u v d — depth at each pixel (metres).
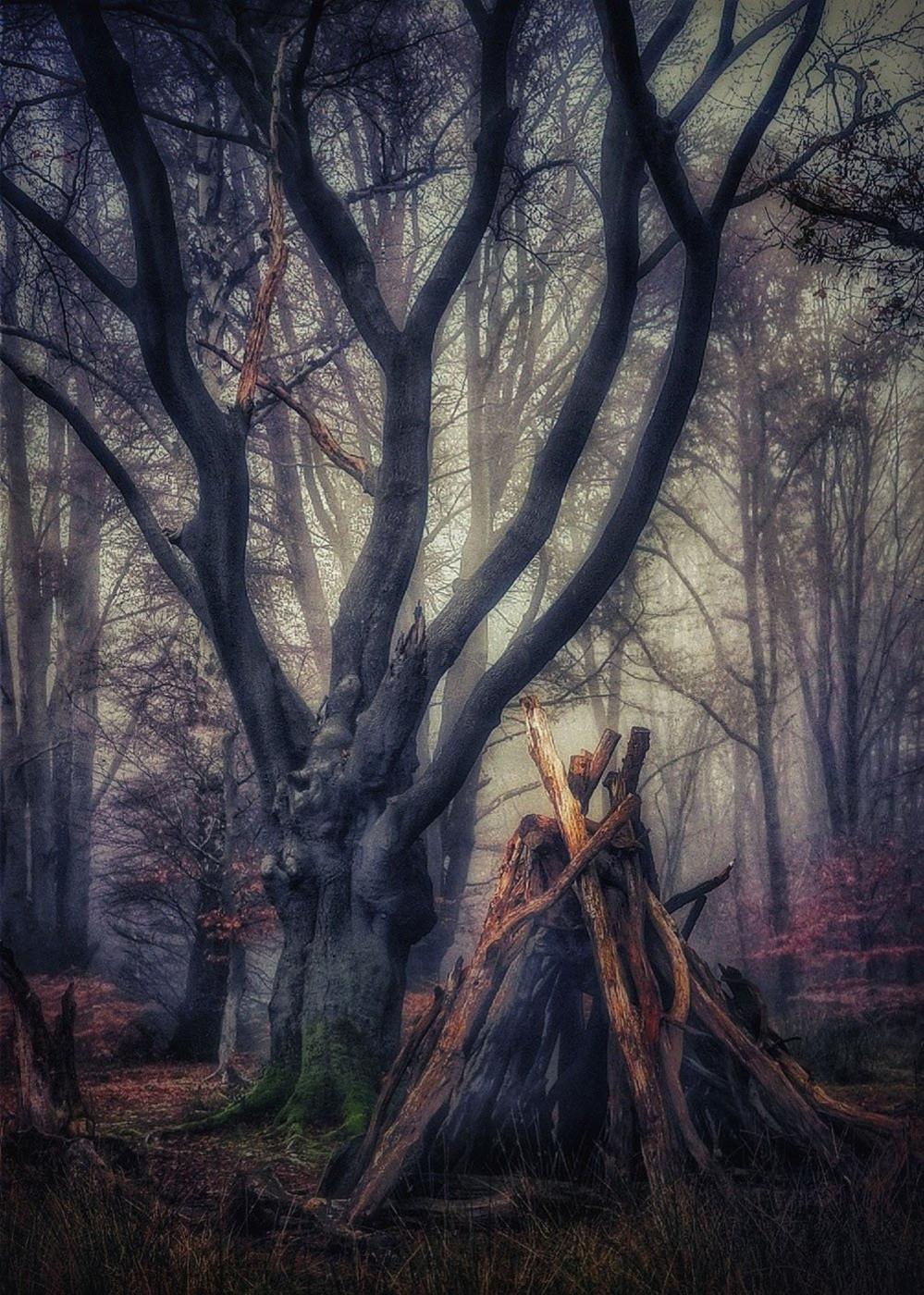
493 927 6.78
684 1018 6.25
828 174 8.52
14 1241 5.16
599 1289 4.58
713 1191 5.30
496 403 18.50
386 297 17.70
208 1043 13.95
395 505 10.15
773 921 17.12
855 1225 4.69
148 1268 4.85
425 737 18.61
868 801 21.62
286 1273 4.99
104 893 17.73
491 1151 6.34
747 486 20.62
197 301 12.76
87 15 8.33
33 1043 6.98
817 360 19.58
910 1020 12.09
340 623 10.23
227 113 15.05
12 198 9.47
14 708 20.73
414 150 14.88
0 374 21.16
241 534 9.35
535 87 15.80
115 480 10.05
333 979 9.27
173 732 14.34
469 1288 4.66
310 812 9.44
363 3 10.20
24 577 20.95
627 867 6.96
